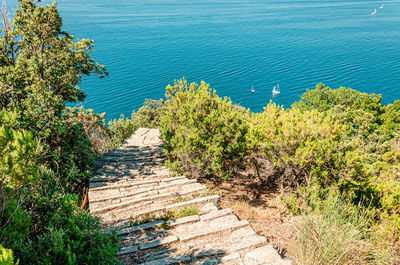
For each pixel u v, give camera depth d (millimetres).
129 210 7469
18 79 10531
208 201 7832
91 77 154250
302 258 4875
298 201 7414
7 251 2596
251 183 10289
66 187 8320
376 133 30766
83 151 10859
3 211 3600
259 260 5066
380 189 7477
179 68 176250
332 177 7617
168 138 11117
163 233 6156
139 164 12438
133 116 38781
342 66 171625
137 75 158750
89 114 18953
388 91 131000
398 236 5770
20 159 3502
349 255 4793
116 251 5379
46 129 9086
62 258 3713
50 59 11523
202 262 5035
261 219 7246
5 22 11492
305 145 7801
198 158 9773
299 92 135000
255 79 155625
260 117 9781
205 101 9867
